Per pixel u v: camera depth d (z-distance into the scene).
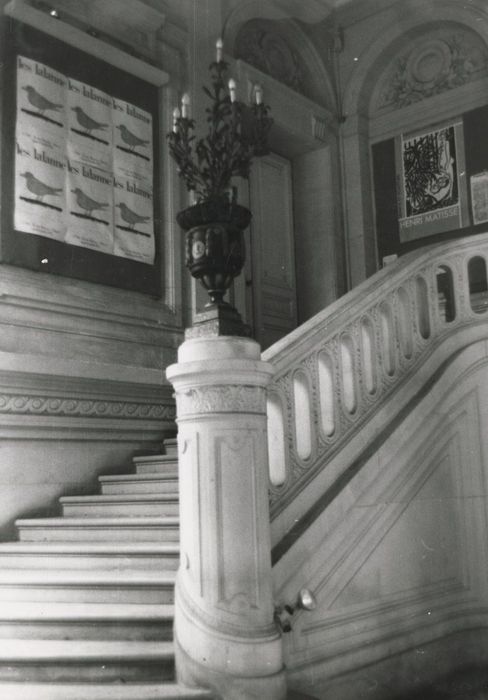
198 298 8.58
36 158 7.33
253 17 10.03
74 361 6.83
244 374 3.97
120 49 8.34
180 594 3.97
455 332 6.18
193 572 3.92
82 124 7.78
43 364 6.55
